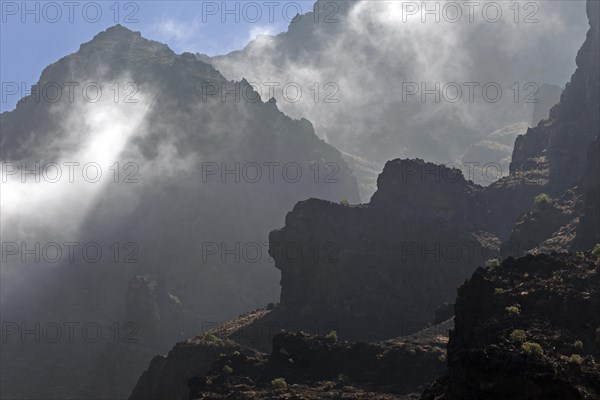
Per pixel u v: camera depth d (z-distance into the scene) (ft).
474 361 583.99
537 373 575.38
